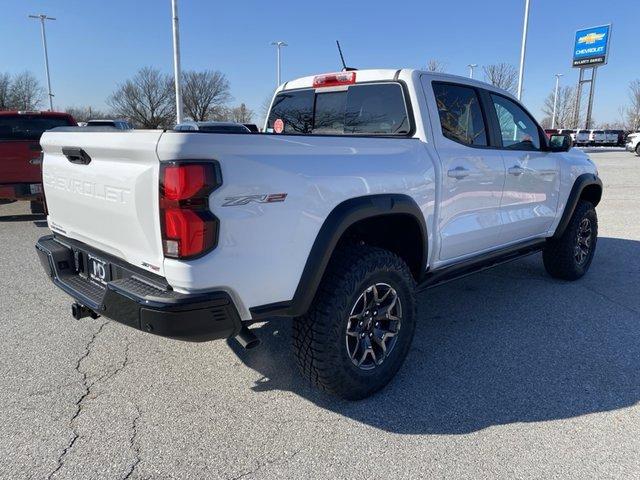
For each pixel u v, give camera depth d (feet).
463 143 12.40
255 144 7.91
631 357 11.96
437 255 11.78
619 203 37.01
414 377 11.01
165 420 9.36
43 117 31.17
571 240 17.06
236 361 11.70
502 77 119.96
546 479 7.84
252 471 8.02
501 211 13.67
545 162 15.17
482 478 7.88
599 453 8.46
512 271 19.34
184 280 7.50
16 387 10.44
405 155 10.61
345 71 12.97
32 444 8.60
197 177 7.28
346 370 9.48
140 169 7.80
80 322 13.93
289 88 14.83
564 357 11.96
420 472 8.00
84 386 10.53
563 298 16.15
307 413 9.63
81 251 10.28
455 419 9.45
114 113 209.97
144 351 12.17
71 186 9.93
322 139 9.07
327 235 8.81
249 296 8.16
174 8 60.59
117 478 7.83
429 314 14.78
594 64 169.99
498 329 13.62
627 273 19.03
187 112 210.59
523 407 9.84
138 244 8.29
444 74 12.37
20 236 25.72
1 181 28.04
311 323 9.12
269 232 8.14
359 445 8.67
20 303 15.47
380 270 9.61
